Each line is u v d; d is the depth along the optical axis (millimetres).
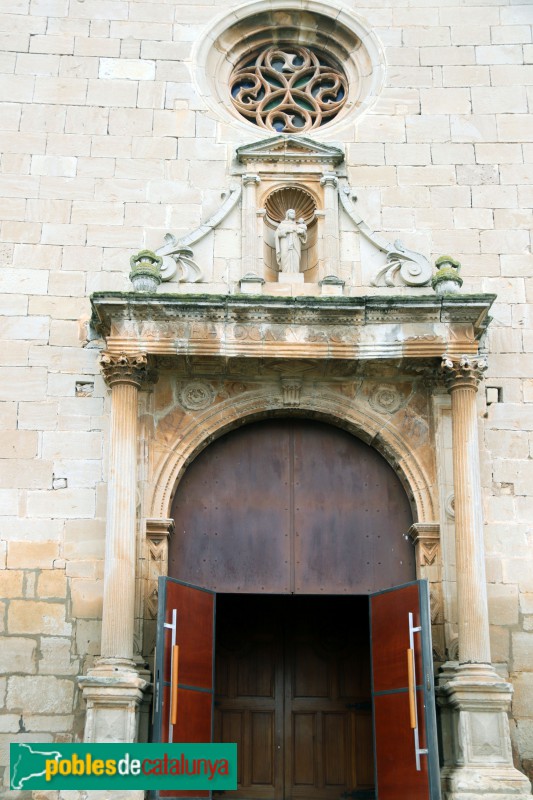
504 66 16812
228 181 16094
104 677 12711
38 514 14367
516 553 14359
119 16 16938
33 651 13805
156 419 14734
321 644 15742
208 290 15305
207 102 16516
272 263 15805
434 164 16250
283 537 14727
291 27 17359
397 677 13375
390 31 17078
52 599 14031
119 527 13547
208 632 13852
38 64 16562
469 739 12703
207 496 14859
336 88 17234
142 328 14180
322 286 15000
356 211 15852
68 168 16031
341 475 15039
